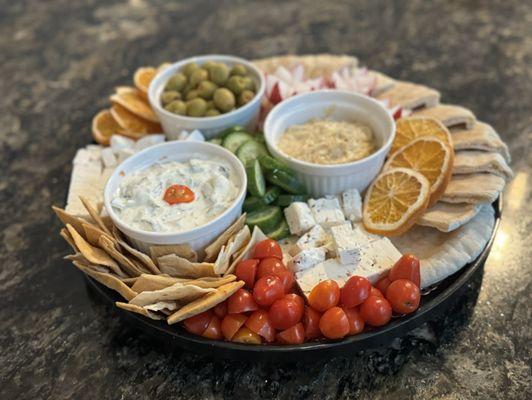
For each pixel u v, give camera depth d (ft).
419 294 0.99
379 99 1.50
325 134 1.31
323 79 1.54
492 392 0.94
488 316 1.06
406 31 2.00
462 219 1.11
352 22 2.08
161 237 1.05
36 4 2.40
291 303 0.97
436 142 1.22
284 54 1.93
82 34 2.17
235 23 2.14
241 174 1.16
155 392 0.99
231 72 1.47
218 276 1.05
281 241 1.19
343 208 1.21
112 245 1.06
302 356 0.97
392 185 1.19
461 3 2.12
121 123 1.47
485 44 1.88
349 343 0.96
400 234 1.15
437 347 1.02
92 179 1.34
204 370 1.02
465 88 1.69
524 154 1.43
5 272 1.25
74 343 1.08
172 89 1.45
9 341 1.10
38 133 1.68
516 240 1.21
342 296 0.99
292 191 1.22
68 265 1.25
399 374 0.98
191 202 1.12
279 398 0.97
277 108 1.35
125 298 1.05
